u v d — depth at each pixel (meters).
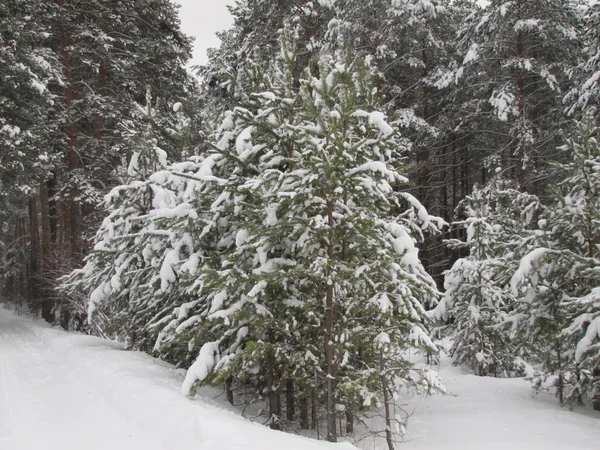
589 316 8.12
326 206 6.94
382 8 17.31
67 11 18.05
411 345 6.61
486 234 12.68
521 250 9.69
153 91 21.09
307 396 8.47
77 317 19.06
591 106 13.94
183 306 8.12
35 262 22.58
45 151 16.84
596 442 7.04
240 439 4.97
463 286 12.55
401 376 7.11
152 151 11.71
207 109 10.02
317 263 6.30
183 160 11.52
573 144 9.85
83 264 19.05
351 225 6.70
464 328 12.95
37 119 16.47
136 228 11.08
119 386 7.57
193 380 6.79
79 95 20.66
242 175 8.52
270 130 8.17
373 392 6.91
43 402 7.56
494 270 11.85
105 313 16.39
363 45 17.84
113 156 19.19
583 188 9.73
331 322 6.90
